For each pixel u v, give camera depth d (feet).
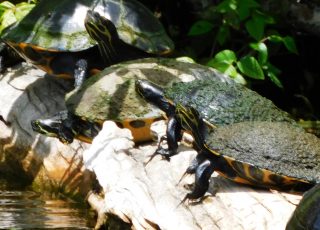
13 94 42.88
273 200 27.96
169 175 30.01
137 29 42.34
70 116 36.09
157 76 36.86
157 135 34.40
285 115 32.89
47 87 43.11
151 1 55.93
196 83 34.53
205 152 29.17
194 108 29.71
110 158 31.45
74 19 42.19
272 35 47.21
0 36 46.06
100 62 42.42
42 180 37.73
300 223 24.00
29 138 39.55
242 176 28.60
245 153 28.30
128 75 36.86
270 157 28.17
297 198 28.27
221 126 30.91
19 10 48.16
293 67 51.80
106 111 35.24
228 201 28.07
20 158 39.68
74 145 37.40
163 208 27.40
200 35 52.19
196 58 51.39
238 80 44.39
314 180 27.81
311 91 51.29
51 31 41.91
